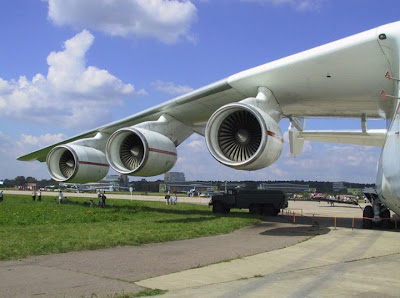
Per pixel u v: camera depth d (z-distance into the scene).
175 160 15.05
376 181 14.17
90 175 17.61
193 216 16.16
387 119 13.20
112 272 6.03
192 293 4.85
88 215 15.48
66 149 17.75
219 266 6.57
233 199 20.08
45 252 7.61
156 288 5.10
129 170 14.41
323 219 17.69
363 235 11.38
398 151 8.34
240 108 11.27
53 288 5.05
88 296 4.69
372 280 5.62
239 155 11.84
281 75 11.45
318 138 16.94
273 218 18.05
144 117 15.66
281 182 101.62
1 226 12.18
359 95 12.05
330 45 10.23
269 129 10.85
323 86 11.73
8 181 158.38
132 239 9.21
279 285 5.29
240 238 10.38
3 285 5.19
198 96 13.34
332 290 5.04
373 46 9.61
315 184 123.50
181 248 8.48
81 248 8.12
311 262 7.01
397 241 10.07
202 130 16.81
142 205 26.03
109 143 14.53
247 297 4.68
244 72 12.07
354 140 16.53
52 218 14.55
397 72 9.66
